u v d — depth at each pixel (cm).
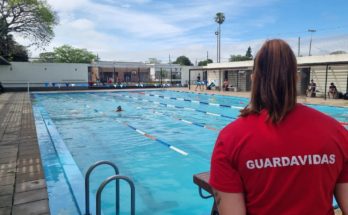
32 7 2636
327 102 1786
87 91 2969
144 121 1290
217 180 125
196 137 973
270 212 120
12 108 1451
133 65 5131
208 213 455
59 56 6241
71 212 401
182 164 689
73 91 2922
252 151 118
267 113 124
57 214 395
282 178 117
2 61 2845
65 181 521
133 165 679
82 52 6512
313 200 119
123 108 1731
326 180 120
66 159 650
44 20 2730
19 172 511
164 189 544
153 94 2730
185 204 484
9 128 923
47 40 2838
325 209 123
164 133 1039
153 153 779
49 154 689
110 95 2638
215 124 1223
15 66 3116
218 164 125
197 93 2711
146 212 457
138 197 507
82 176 547
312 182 118
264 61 131
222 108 1741
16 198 408
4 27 2573
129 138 955
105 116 1425
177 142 903
